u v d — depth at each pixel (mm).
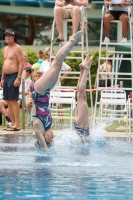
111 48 39562
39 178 9922
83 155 13250
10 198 8234
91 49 45906
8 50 20594
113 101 19406
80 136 15430
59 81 21406
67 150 14172
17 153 13578
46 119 13852
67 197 8336
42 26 62281
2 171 10695
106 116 22734
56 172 10602
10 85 20375
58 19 20047
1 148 14641
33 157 12844
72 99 19453
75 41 14469
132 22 20250
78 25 19953
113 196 8453
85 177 10070
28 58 35906
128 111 19453
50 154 13406
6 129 20422
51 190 8852
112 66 25469
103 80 27656
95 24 61531
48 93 14070
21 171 10719
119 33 36844
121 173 10539
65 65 21969
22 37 58469
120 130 20922
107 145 15453
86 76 15492
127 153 13695
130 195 8531
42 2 39000
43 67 22516
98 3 37531
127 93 27000
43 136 13914
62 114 20906
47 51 22438
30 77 25172
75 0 20047
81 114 15477
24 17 57781
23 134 18984
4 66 20547
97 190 8891
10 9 40094
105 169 11031
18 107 20531
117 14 20125
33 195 8453
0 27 61094
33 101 13922
